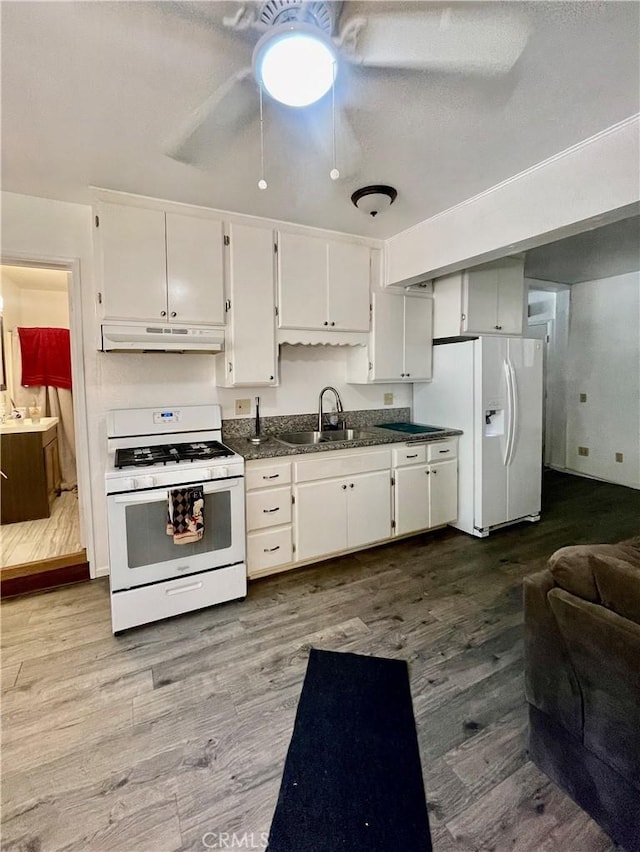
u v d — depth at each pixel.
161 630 2.21
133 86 1.50
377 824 1.25
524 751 1.50
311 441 3.42
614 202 1.82
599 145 1.85
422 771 1.42
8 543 3.11
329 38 1.11
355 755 1.48
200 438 2.82
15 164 2.04
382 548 3.21
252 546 2.60
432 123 1.74
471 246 2.51
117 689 1.80
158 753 1.50
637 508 4.02
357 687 1.80
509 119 1.72
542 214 2.11
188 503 2.22
